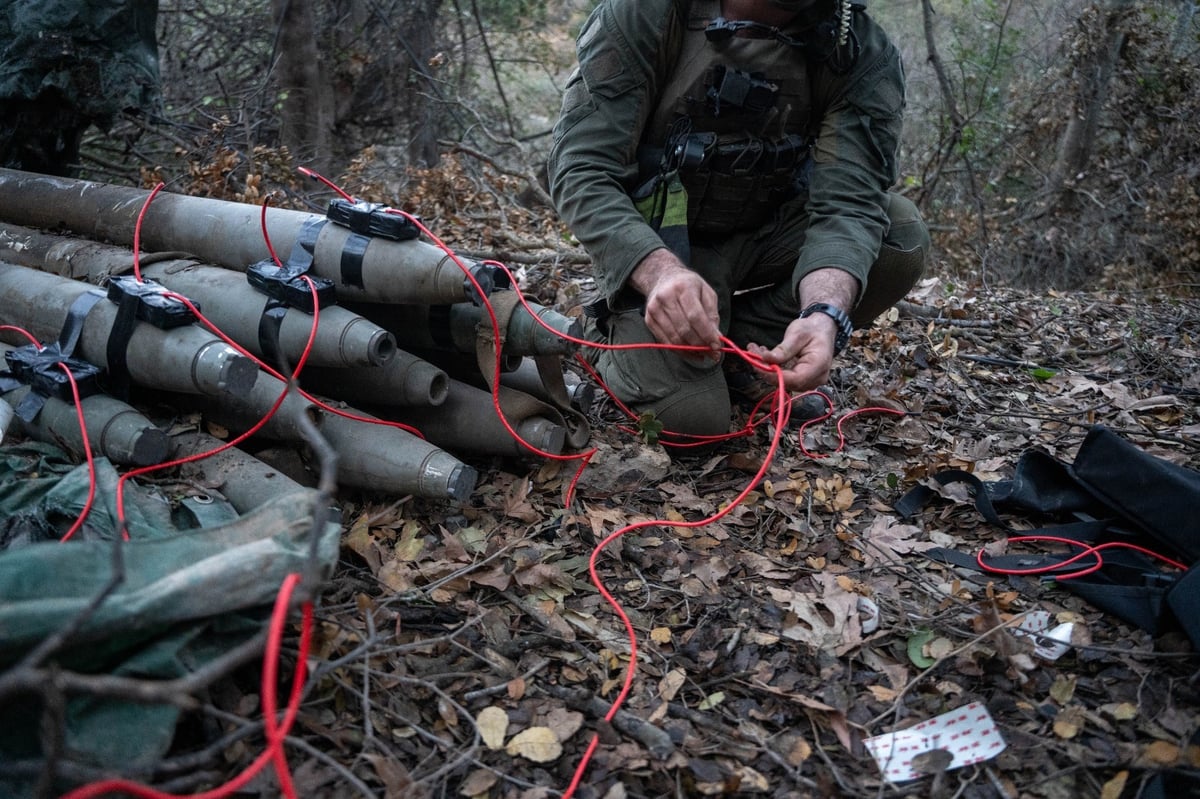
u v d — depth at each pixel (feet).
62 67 11.68
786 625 6.48
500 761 5.36
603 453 7.97
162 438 6.49
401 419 7.79
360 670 5.58
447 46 29.89
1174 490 6.97
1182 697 5.86
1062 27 31.35
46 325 7.11
